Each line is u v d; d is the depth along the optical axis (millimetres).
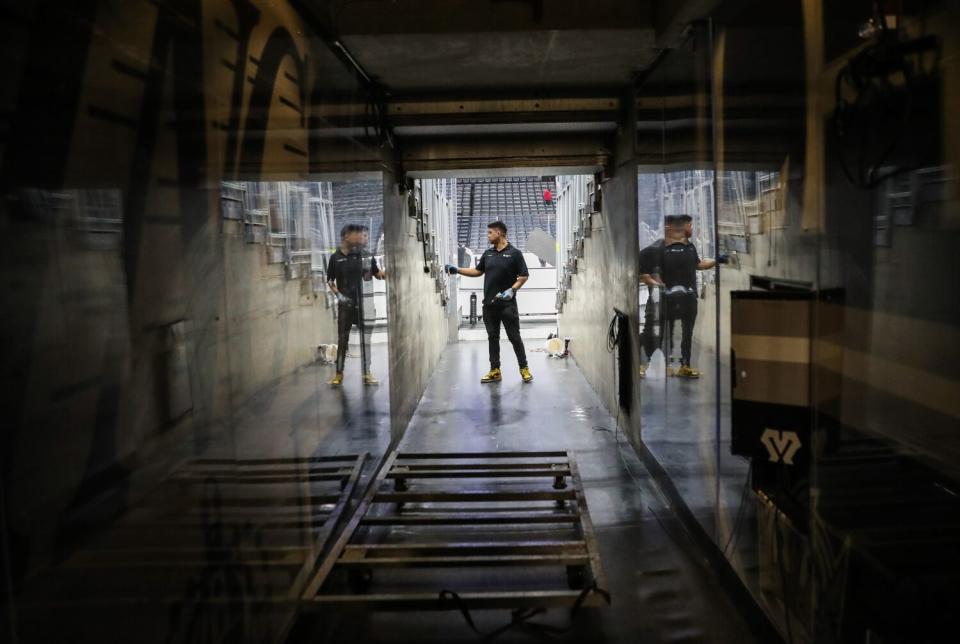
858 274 1709
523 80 4230
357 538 3352
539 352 9289
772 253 2191
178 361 1498
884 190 1585
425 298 7094
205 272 1660
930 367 1470
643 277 4234
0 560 928
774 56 2154
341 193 3270
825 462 1885
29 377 1001
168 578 1428
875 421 1668
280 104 2324
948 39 1367
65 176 1101
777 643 2234
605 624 2555
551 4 3236
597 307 6344
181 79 1538
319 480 2736
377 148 4352
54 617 1047
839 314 1808
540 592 2396
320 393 2768
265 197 2137
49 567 1037
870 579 1613
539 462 4020
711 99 2779
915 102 1471
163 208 1440
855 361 1745
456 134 5281
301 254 2529
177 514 1479
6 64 961
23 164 1000
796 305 1972
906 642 1471
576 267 8062
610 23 3242
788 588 2096
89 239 1167
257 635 1980
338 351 3086
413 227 6168
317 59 2871
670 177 3498
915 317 1508
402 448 4875
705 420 2930
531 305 13047
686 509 3344
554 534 3395
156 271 1405
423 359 6797
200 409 1610
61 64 1089
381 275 4379
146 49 1374
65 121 1102
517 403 6203
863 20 1619
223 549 1734
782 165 2102
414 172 5531
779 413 2041
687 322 3207
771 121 2184
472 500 3379
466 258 12812
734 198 2510
